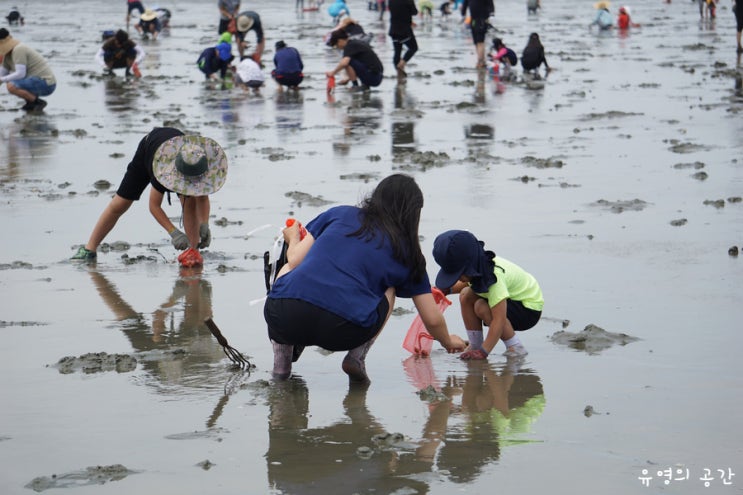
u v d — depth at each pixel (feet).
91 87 96.07
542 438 21.88
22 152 63.05
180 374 26.50
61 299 33.83
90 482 19.84
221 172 38.63
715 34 143.02
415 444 21.65
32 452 21.35
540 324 30.37
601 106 79.05
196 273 37.17
